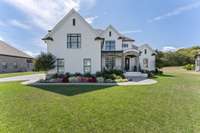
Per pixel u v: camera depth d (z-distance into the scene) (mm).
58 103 8297
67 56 21344
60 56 21266
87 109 7227
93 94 10656
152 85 15203
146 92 11391
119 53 26297
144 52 36062
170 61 59312
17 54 46688
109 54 26297
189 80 20281
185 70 48062
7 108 7395
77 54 21406
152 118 6062
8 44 48125
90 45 21422
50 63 20031
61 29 21359
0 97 9781
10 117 6172
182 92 11484
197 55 44500
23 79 21812
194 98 9516
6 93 11070
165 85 15242
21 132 4824
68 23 21375
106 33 28828
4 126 5277
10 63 42531
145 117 6168
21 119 5953
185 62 59438
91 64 21359
